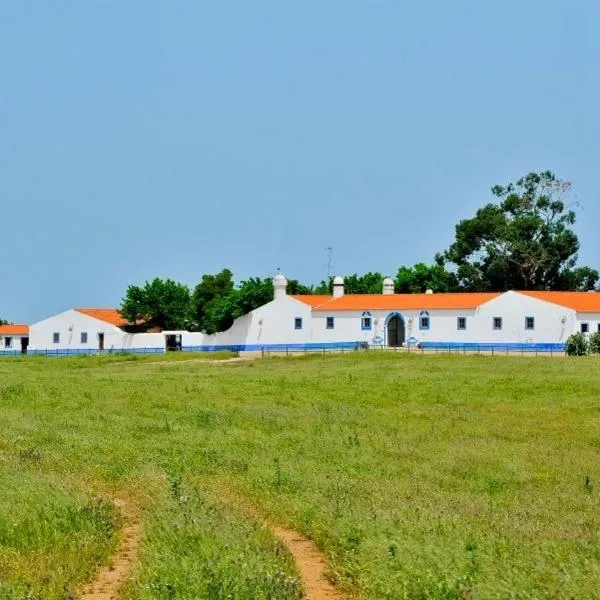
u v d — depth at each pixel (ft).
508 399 185.68
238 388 205.77
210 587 56.03
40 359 348.59
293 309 391.86
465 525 76.43
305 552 74.08
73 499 81.56
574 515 88.38
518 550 67.10
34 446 120.78
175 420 152.76
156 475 101.14
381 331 377.30
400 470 115.03
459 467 117.70
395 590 57.11
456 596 55.06
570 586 56.59
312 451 126.72
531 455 127.24
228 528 71.67
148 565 63.00
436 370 248.73
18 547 69.41
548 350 354.13
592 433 147.64
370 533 70.69
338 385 212.02
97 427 142.10
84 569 64.90
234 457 116.98
